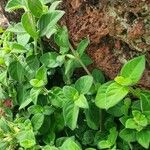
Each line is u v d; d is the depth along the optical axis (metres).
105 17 0.24
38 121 0.28
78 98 0.25
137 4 0.22
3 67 0.31
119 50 0.25
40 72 0.27
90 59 0.27
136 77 0.23
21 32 0.28
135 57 0.24
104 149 0.26
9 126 0.28
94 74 0.27
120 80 0.23
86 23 0.25
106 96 0.23
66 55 0.26
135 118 0.24
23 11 0.30
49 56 0.28
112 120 0.26
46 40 0.29
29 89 0.30
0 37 0.33
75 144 0.24
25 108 0.31
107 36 0.25
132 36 0.23
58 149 0.26
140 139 0.24
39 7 0.26
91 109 0.26
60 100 0.27
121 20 0.23
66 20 0.27
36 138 0.29
